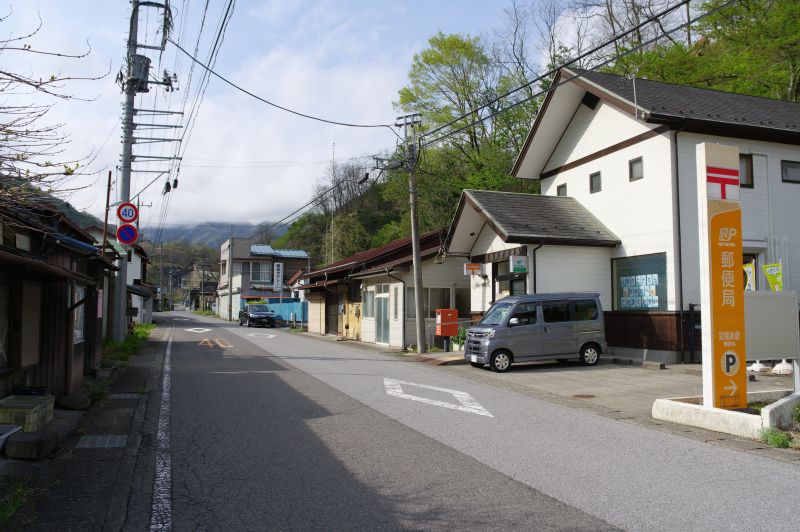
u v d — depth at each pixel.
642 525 4.59
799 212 17.08
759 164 16.75
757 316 8.90
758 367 14.11
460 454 6.75
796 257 16.89
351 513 4.89
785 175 17.11
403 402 10.09
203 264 96.12
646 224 16.69
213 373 13.81
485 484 5.64
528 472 6.04
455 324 19.84
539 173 22.28
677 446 7.16
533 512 4.88
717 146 8.87
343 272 29.38
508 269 19.11
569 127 20.58
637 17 29.84
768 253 16.53
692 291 15.73
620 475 5.93
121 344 18.80
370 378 13.02
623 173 17.70
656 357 16.06
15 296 8.00
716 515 4.80
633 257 17.22
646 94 17.89
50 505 5.12
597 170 18.92
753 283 14.95
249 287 63.19
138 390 11.24
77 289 10.93
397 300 22.33
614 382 12.75
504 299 15.68
